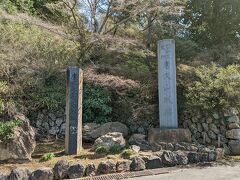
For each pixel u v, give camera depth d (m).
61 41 9.44
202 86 7.63
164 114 7.75
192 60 10.39
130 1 9.21
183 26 11.75
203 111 7.91
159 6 9.68
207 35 12.58
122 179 4.98
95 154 6.11
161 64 7.95
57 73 8.59
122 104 8.57
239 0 11.73
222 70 7.80
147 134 8.01
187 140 7.30
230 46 11.25
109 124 7.82
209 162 6.17
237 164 6.02
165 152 5.97
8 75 7.92
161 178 5.01
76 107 6.38
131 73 8.96
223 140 7.45
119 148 6.41
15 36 8.64
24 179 4.65
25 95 7.96
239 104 7.57
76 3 9.24
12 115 6.01
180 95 8.44
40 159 5.71
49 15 10.70
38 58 8.60
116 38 9.09
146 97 8.55
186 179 4.94
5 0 9.96
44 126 7.98
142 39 10.98
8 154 5.41
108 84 8.36
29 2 10.79
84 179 4.93
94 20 9.45
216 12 12.27
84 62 9.27
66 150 6.23
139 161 5.56
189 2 12.55
